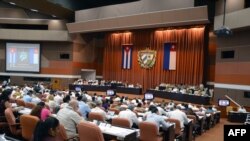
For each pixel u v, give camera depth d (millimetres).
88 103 9266
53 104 9031
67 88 24688
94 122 5922
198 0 16969
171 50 21000
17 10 24875
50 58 25156
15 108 7684
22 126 5641
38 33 24188
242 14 13844
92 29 21922
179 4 16922
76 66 25250
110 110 8922
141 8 18812
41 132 3900
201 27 19375
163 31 21531
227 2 15812
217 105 15773
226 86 16000
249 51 14531
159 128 6668
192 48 19828
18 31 24156
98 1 24688
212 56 19578
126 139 5059
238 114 13617
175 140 7395
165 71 21375
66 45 24922
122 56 24109
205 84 19594
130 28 20531
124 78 23984
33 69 25078
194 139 9367
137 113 8477
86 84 23062
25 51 25000
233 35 15719
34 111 6000
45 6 20031
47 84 24703
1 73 25094
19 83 25016
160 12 17703
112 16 20406
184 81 20219
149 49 22344
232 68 15656
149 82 22344
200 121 10172
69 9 22109
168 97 18703
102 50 27562
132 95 21016
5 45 25000
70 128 5426
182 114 7945
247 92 14555
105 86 22375
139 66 23016
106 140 5488
